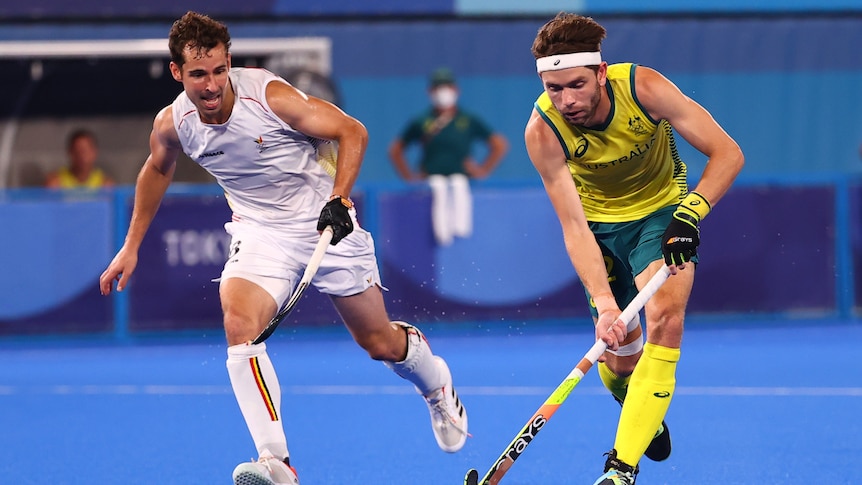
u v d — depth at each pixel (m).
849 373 27.22
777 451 18.17
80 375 29.09
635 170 15.23
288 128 14.95
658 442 16.62
